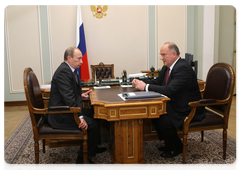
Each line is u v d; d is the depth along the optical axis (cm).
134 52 553
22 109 500
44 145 273
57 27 521
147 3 540
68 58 236
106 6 531
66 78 221
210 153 264
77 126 219
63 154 271
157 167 233
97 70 485
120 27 541
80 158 237
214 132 335
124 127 216
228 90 234
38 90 237
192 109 226
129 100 206
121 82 325
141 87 259
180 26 557
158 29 552
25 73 215
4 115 453
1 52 515
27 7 507
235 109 465
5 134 345
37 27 516
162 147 275
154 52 558
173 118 238
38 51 523
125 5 536
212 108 262
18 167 239
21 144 302
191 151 270
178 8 551
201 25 537
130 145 221
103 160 252
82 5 524
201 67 551
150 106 201
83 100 283
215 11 536
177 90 240
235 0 575
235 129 347
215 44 547
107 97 222
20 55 519
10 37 511
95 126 226
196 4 540
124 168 222
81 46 512
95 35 537
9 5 502
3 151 280
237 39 577
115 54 549
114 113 198
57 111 207
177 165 237
